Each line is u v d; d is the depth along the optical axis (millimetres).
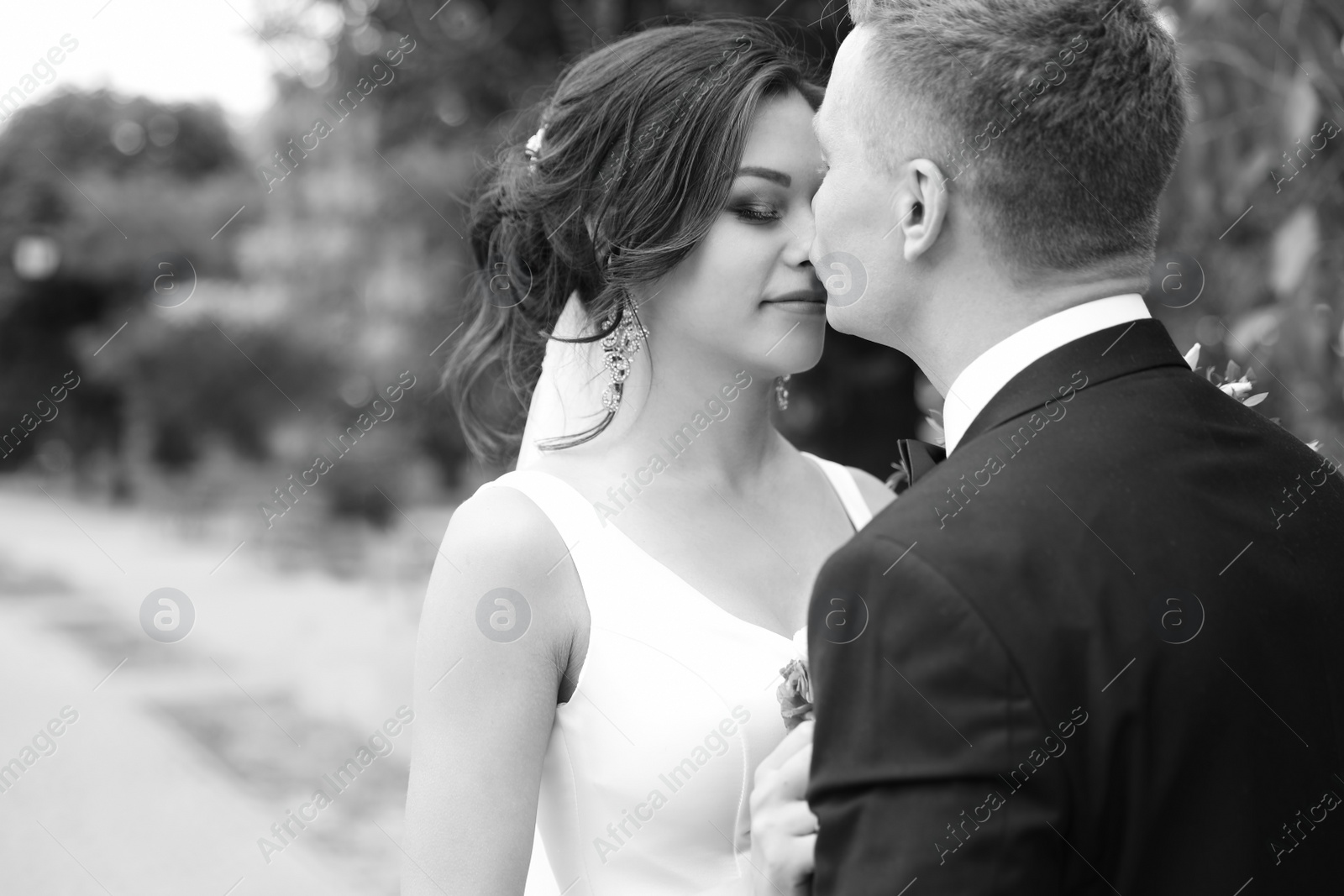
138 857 4840
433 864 1569
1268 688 1148
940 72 1269
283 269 9500
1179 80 1316
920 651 1106
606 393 1919
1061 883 1100
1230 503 1211
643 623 1699
